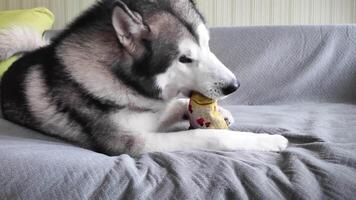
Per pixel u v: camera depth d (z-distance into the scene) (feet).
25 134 4.10
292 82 6.28
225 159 3.11
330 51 6.21
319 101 6.21
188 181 2.80
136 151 3.69
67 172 2.80
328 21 8.11
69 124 4.00
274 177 2.85
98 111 3.81
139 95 3.86
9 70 4.83
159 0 3.89
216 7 8.04
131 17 3.59
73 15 7.91
